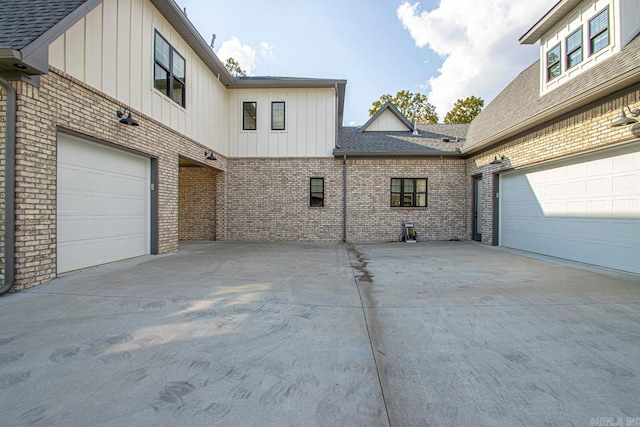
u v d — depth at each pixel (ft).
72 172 19.70
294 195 42.98
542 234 29.40
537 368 8.96
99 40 20.93
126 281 18.17
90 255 21.42
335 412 7.04
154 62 27.04
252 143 43.27
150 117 26.48
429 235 42.88
